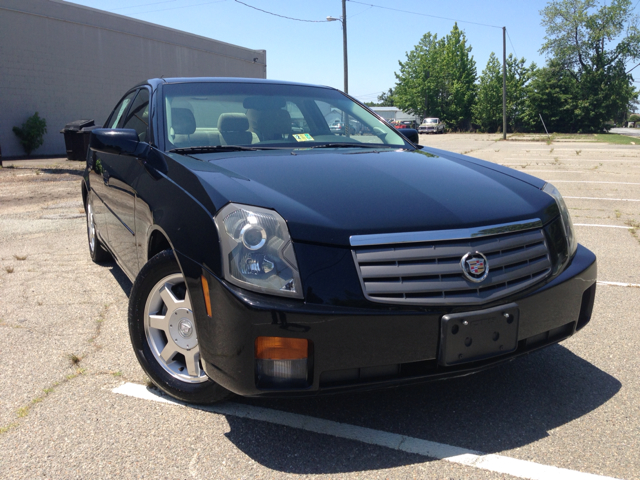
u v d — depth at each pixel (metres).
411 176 2.49
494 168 2.88
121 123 3.96
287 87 3.70
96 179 3.98
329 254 1.92
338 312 1.86
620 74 50.75
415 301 1.93
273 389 1.89
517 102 56.12
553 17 51.47
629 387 2.57
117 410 2.36
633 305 3.71
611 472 1.93
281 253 1.90
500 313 2.02
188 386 2.35
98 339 3.15
